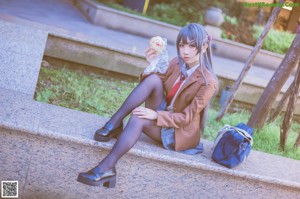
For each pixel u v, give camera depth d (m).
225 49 9.15
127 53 5.43
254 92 5.79
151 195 3.19
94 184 2.82
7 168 2.97
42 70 5.03
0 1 8.38
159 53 3.15
